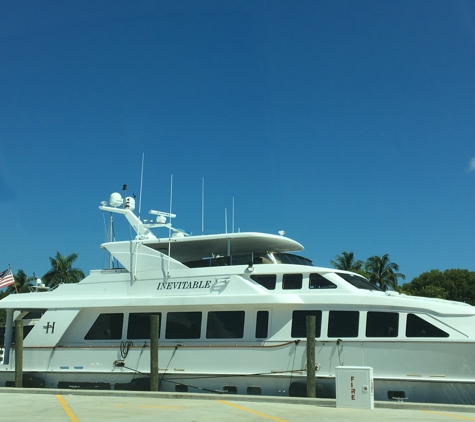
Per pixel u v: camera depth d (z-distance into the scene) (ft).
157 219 64.90
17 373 59.93
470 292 194.08
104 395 53.67
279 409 44.01
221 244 62.69
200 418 38.70
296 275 56.54
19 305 63.52
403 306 51.60
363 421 37.27
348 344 52.24
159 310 59.41
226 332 56.65
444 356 49.37
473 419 38.50
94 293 62.44
